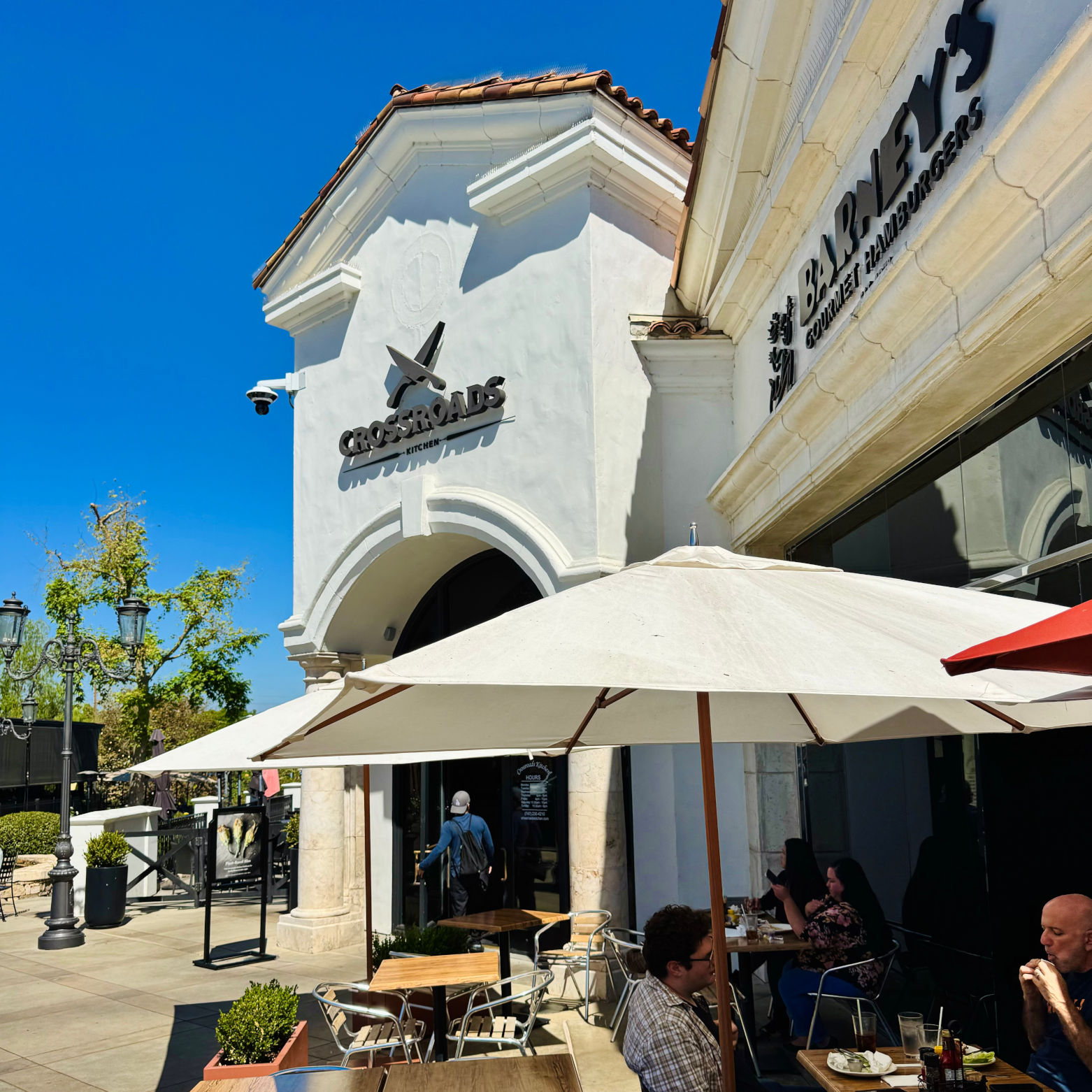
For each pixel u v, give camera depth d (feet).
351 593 39.83
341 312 41.63
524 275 33.91
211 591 93.04
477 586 41.27
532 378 33.12
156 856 56.80
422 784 40.70
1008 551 16.53
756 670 7.31
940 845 19.42
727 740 16.40
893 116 17.99
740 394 31.81
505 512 32.94
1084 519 14.24
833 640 8.08
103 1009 30.76
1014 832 17.34
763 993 25.67
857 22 17.71
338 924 39.86
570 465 31.45
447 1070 13.53
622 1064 23.48
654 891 30.55
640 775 31.35
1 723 63.67
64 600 94.07
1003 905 17.33
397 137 38.40
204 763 20.48
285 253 43.86
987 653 7.04
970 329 14.71
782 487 25.43
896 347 17.88
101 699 107.55
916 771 20.47
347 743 12.50
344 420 40.75
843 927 20.72
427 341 36.78
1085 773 16.10
